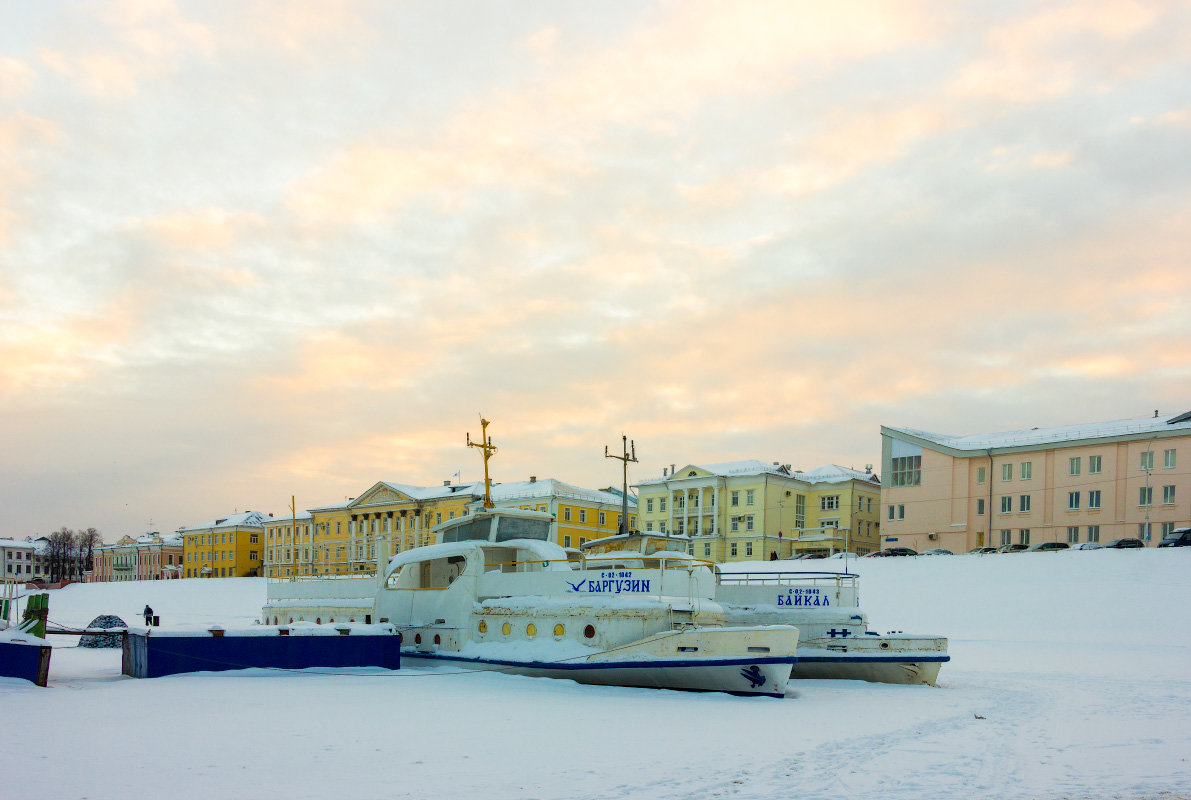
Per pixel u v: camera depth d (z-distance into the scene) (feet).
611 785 40.42
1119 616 159.84
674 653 72.49
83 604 315.17
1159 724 58.90
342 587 106.52
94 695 67.97
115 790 38.96
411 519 386.52
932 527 300.61
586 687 74.84
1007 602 178.09
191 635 81.30
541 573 83.71
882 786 40.70
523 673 80.48
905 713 63.31
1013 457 286.46
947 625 165.27
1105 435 267.80
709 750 48.49
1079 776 42.91
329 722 56.44
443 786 40.04
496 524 91.35
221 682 76.43
